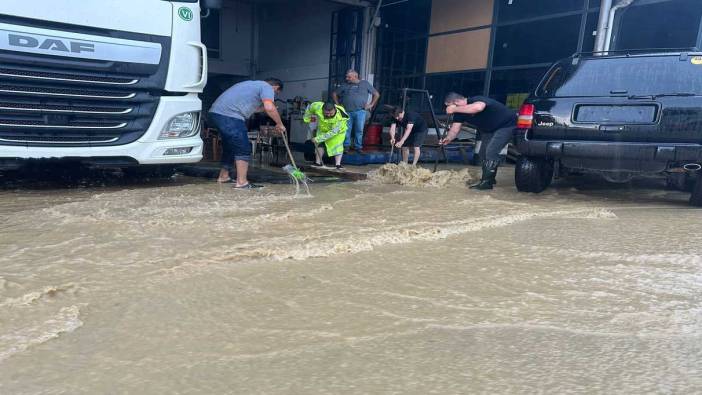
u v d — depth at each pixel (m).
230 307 2.17
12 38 4.17
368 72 13.39
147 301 2.20
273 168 7.88
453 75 11.95
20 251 2.84
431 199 5.15
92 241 3.08
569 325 2.06
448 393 1.54
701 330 2.03
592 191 6.09
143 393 1.52
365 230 3.53
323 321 2.05
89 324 1.96
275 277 2.55
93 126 4.70
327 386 1.57
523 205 4.90
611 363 1.75
